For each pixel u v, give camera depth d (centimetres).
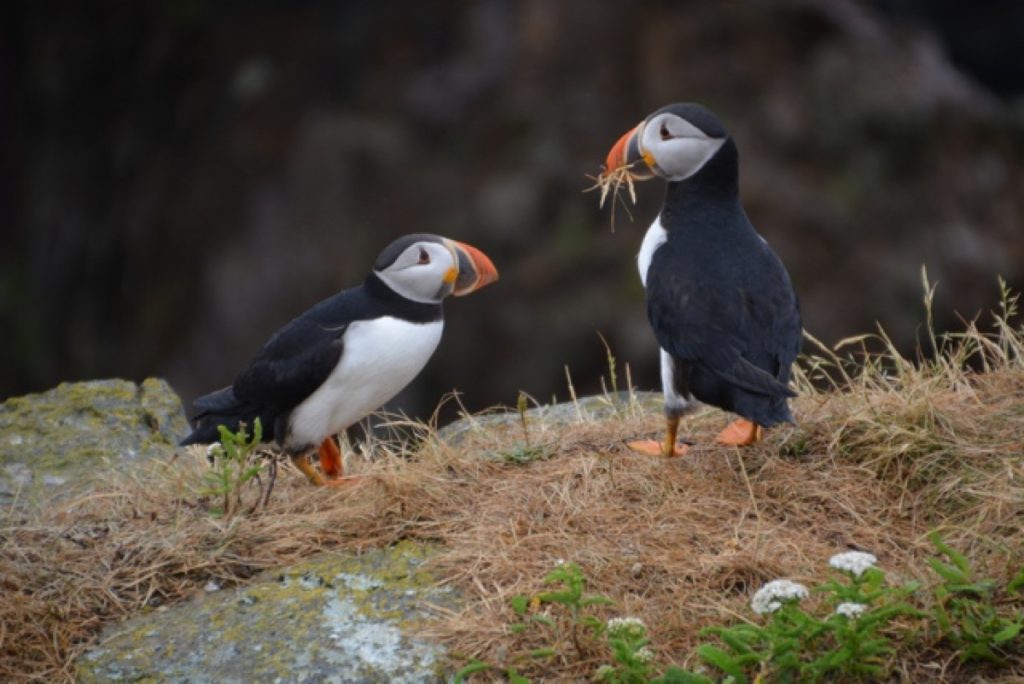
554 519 798
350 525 823
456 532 800
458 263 884
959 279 2147
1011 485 773
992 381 906
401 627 720
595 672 675
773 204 2161
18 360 2788
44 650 734
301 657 704
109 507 891
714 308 812
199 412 920
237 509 845
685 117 871
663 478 833
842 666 646
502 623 714
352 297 890
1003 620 661
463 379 2070
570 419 1018
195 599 773
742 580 728
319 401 879
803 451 852
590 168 2242
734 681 644
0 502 952
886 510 788
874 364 938
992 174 2280
